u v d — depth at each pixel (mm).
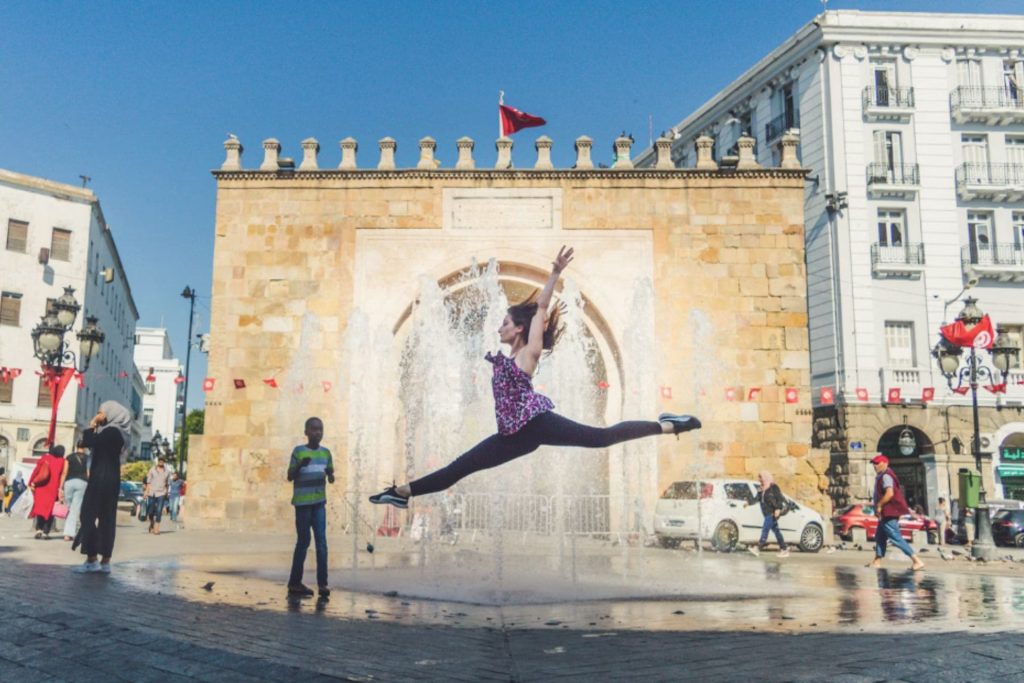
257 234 23812
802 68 36750
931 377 33031
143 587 8422
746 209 23812
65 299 20500
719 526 18797
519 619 6887
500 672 4523
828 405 33656
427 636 5840
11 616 5984
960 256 34125
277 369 23172
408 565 12648
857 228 33969
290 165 24609
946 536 28797
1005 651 4828
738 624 6578
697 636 5898
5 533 17922
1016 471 32688
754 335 23281
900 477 34000
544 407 4719
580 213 23828
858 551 20453
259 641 5355
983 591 9656
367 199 23969
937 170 34656
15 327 40781
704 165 24266
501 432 4734
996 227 34625
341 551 15875
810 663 4668
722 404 22922
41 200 42406
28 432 40719
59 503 16953
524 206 23891
